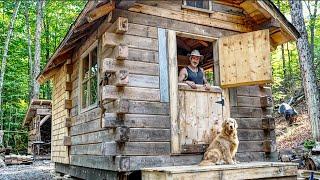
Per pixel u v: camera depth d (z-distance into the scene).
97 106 6.81
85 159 7.49
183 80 6.80
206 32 6.90
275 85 24.20
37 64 21.86
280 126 18.94
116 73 5.82
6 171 12.98
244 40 6.72
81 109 8.05
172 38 6.46
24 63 28.72
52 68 10.35
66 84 9.10
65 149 9.28
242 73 6.64
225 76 6.81
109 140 6.09
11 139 25.91
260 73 6.47
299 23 13.64
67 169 9.45
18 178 11.05
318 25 21.62
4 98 26.27
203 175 5.12
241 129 6.99
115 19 5.97
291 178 5.96
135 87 5.95
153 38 6.27
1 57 26.88
